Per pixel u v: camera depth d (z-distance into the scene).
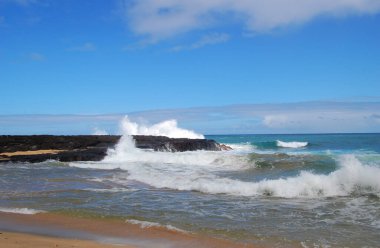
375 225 8.29
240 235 7.58
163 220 8.77
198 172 17.78
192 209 9.94
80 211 9.68
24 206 10.43
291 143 44.06
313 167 17.09
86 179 15.91
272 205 10.40
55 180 15.66
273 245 6.97
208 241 7.23
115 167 20.78
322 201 10.83
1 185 14.31
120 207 10.19
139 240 7.30
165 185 13.95
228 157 21.55
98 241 7.20
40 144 33.31
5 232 7.83
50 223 8.65
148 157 25.69
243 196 11.77
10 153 29.06
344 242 7.12
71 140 34.88
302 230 7.92
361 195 11.37
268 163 18.89
